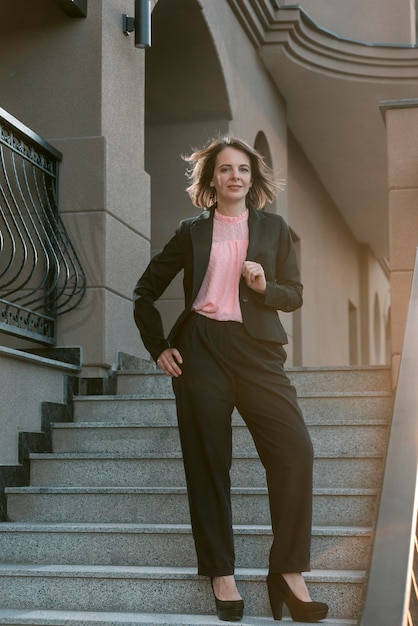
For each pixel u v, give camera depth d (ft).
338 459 12.26
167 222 24.06
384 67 29.40
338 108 31.73
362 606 6.61
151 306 9.89
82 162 16.24
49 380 14.47
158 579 9.89
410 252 14.78
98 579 10.04
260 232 9.79
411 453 8.10
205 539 9.30
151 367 17.49
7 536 11.19
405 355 9.95
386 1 31.19
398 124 15.15
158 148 24.36
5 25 17.15
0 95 16.93
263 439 9.34
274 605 9.24
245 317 9.49
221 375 9.45
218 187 9.86
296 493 9.18
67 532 11.03
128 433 13.74
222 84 23.48
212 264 9.70
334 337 42.29
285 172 31.24
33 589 10.17
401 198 14.97
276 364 9.52
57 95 16.67
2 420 12.86
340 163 37.47
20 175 16.39
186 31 22.18
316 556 10.43
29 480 13.20
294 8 26.99
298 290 9.87
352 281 48.62
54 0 16.08
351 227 47.70
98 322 15.67
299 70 28.71
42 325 15.55
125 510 11.85
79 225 16.06
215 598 9.38
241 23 25.43
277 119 30.14
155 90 23.82
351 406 13.93
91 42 16.69
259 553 10.53
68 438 14.01
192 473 9.41
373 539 7.17
